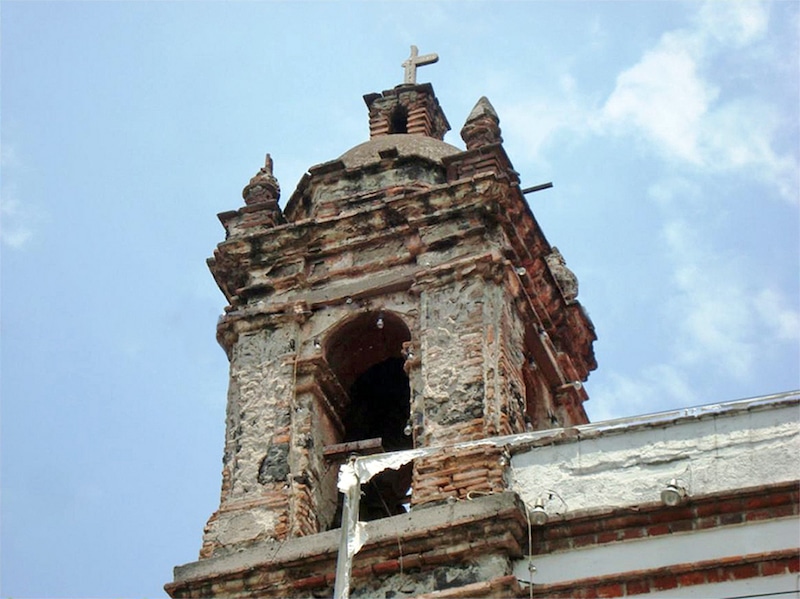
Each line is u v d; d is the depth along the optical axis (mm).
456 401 23453
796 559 19734
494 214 25547
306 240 26438
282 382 24906
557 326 27531
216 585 22125
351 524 21516
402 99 30547
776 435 21016
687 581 20031
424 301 24891
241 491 23719
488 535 21000
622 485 21328
